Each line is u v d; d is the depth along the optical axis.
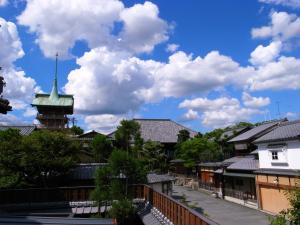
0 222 10.31
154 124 66.69
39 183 24.56
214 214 24.95
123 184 19.75
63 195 20.81
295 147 23.09
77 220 10.93
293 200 7.45
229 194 32.66
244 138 34.66
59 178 25.52
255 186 29.83
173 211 13.90
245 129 41.03
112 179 19.75
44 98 54.84
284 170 23.84
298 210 7.28
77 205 20.38
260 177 26.98
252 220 22.47
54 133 25.44
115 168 19.86
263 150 27.08
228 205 29.38
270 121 36.28
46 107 53.53
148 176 29.91
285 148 24.06
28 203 19.95
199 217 9.94
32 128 35.78
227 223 21.61
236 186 33.66
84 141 33.81
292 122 27.19
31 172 23.83
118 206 18.03
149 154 44.06
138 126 38.12
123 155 20.22
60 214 17.30
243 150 36.41
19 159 22.83
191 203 30.31
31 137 24.20
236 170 32.34
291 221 7.38
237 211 26.23
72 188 21.08
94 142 32.50
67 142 25.05
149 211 18.50
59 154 24.48
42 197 20.36
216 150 45.34
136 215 19.45
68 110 55.69
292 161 23.39
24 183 24.11
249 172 29.66
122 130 37.28
